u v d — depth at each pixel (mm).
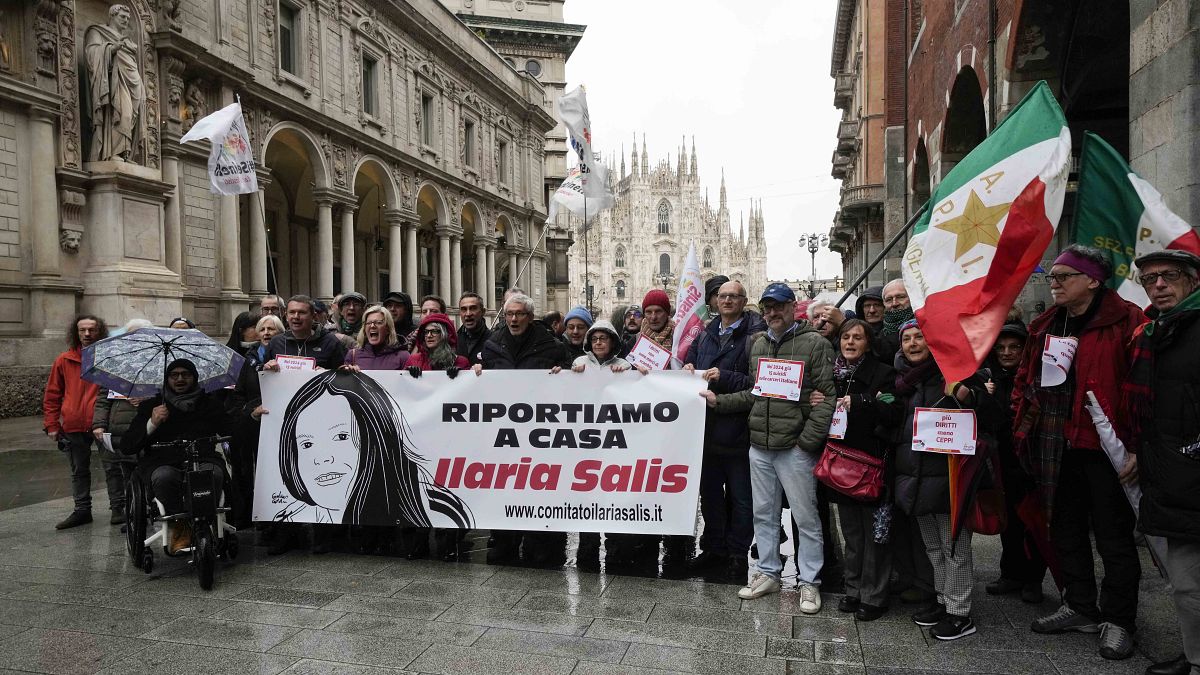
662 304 5852
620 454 5512
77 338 6836
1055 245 11250
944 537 4320
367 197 31312
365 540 5988
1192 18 5141
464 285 38906
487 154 36500
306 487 5961
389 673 3785
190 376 5277
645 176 119750
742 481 5477
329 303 23656
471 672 3797
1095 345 4020
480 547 6180
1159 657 3943
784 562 5785
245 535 6582
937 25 14688
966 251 4445
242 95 19500
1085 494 4230
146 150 15867
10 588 5078
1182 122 5223
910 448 4344
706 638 4230
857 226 31109
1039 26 9250
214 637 4242
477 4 48031
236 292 18922
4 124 13641
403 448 5848
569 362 6254
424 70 30172
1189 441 3406
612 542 6246
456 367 5867
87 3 15188
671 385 5445
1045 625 4293
